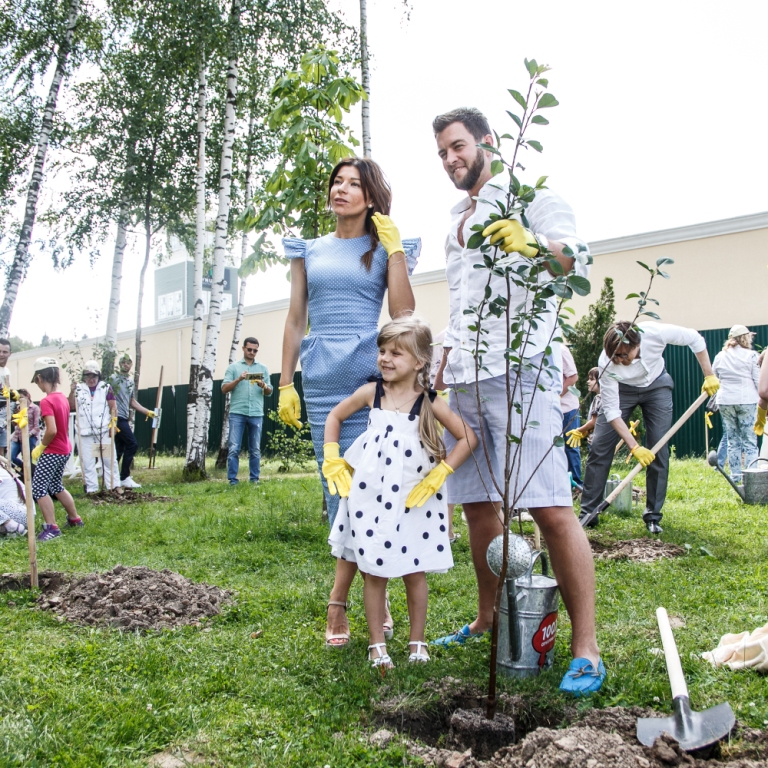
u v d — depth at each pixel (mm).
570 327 2352
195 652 3105
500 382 2889
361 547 2939
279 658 3035
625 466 10688
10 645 3215
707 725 2180
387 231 3404
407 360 3059
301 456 13172
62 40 12594
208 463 15445
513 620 2703
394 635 3373
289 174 6969
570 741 2016
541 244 2381
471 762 2096
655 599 3895
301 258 3641
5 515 6516
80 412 9594
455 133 2977
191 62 12766
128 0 12539
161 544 5934
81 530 6660
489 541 3145
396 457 2992
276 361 20297
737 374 9000
